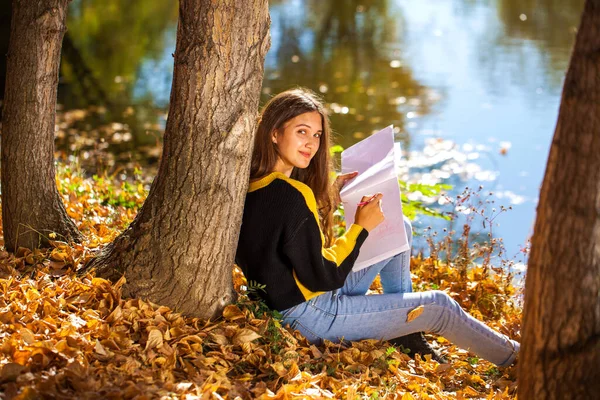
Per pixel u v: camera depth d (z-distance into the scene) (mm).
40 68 3611
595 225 2141
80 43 14258
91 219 4594
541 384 2275
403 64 12992
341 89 11328
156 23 16750
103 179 6281
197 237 2955
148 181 7188
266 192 2973
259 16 2824
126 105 10320
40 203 3727
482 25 16578
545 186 2211
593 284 2184
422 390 3057
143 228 3039
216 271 3018
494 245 4781
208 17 2768
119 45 14312
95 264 3223
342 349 3207
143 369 2641
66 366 2490
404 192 5820
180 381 2660
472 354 3672
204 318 3074
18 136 3635
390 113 10070
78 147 8148
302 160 3068
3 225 3762
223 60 2805
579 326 2203
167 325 2920
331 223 3412
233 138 2871
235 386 2674
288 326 3146
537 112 9992
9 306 2914
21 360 2504
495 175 7805
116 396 2355
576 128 2109
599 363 2213
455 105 10398
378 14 18562
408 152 8477
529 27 16141
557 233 2174
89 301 3029
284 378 2824
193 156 2893
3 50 12656
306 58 13469
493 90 11133
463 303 4352
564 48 13898
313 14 18531
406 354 3445
